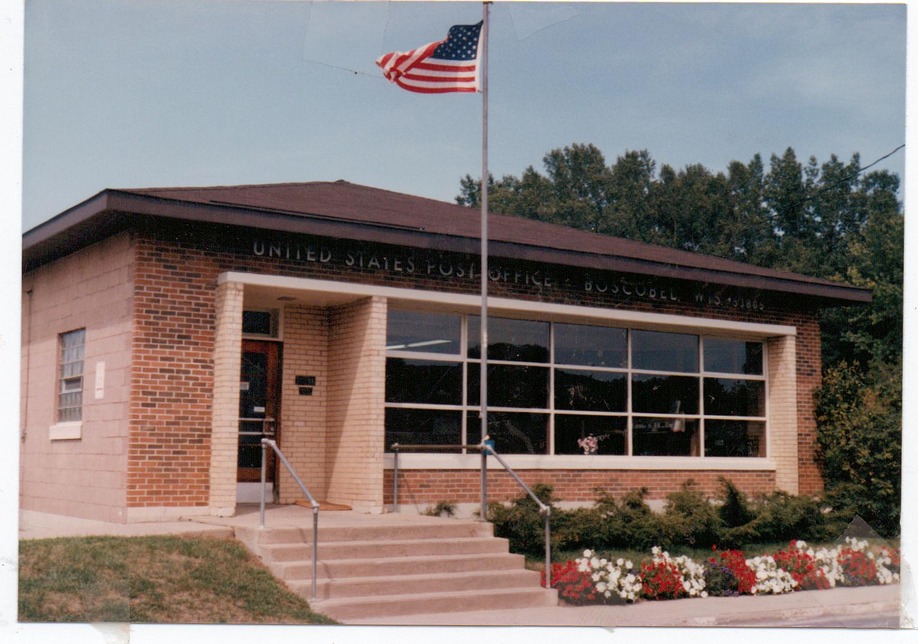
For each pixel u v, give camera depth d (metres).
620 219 52.31
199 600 9.77
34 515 15.86
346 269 14.65
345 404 14.89
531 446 16.28
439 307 15.52
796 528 16.12
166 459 13.01
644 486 17.20
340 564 10.93
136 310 13.02
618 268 16.66
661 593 12.23
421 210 18.27
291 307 15.22
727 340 18.83
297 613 9.92
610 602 11.75
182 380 13.22
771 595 12.75
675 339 18.17
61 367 15.55
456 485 15.34
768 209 48.47
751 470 18.55
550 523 13.56
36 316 16.52
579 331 17.09
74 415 14.94
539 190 54.78
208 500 13.20
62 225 13.68
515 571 11.88
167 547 10.74
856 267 31.11
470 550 12.20
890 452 18.62
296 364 15.16
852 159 46.25
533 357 16.55
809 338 19.52
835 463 19.25
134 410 12.88
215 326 13.52
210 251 13.60
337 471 14.90
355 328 14.84
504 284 16.12
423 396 15.35
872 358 29.27
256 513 13.57
